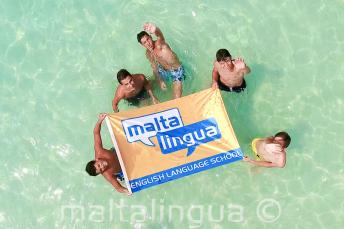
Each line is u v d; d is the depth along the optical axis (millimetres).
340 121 7523
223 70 6766
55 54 7938
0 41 8008
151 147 6305
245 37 7914
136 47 7871
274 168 7320
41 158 7477
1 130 7609
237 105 7590
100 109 7637
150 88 7258
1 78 7840
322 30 7926
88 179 7355
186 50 7812
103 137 7488
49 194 7332
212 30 7949
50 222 7242
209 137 6410
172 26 7969
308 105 7602
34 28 8062
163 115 6395
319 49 7848
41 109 7699
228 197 7258
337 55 7809
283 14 8023
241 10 8039
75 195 7316
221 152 6402
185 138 6375
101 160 6387
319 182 7277
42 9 8156
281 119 7539
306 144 7438
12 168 7441
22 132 7598
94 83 7773
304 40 7891
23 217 7258
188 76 7617
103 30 8016
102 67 7836
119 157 6238
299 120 7535
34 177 7402
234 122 7520
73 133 7562
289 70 7758
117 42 7934
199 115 6445
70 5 8141
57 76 7840
